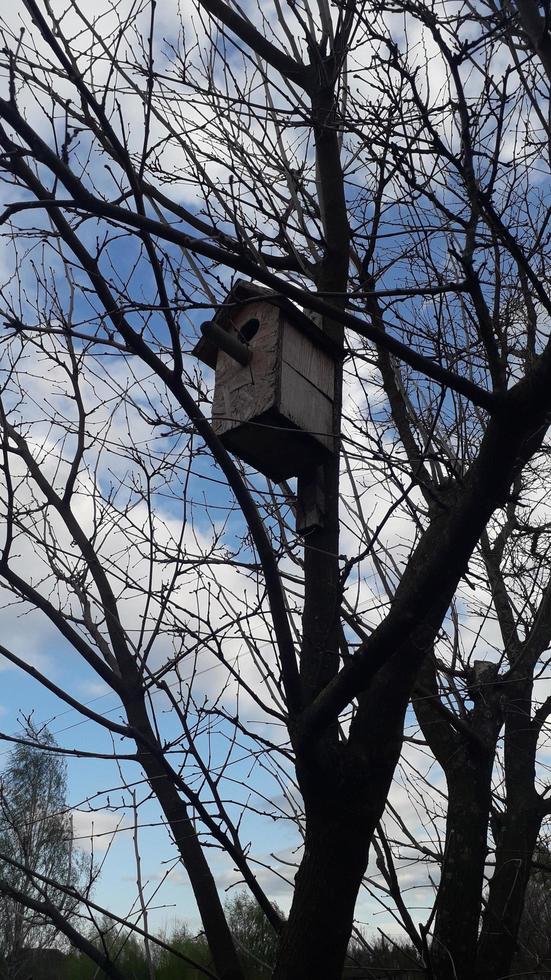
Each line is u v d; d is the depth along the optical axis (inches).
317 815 90.8
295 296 85.2
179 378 84.3
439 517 104.0
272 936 176.6
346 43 123.2
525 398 82.1
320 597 104.8
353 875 88.3
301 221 126.9
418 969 113.3
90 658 102.1
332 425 125.3
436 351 116.7
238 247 105.0
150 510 110.7
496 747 141.3
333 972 85.7
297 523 111.8
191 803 93.3
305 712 88.3
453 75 88.7
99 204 79.2
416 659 94.1
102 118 79.2
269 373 121.0
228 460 86.0
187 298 97.9
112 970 88.9
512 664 154.3
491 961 129.2
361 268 128.0
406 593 84.8
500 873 137.3
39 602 98.8
